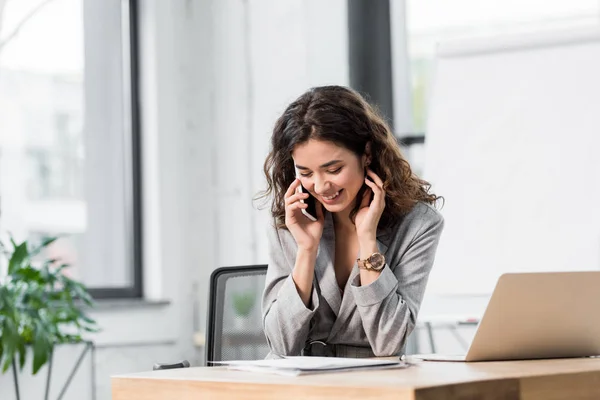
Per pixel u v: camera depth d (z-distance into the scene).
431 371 1.70
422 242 2.38
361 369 1.76
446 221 4.23
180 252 5.16
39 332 3.91
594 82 4.08
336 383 1.50
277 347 2.28
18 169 4.71
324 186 2.22
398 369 1.77
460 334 4.51
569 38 4.16
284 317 2.25
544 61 4.19
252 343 2.76
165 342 5.02
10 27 4.70
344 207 2.25
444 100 4.34
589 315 1.95
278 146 2.35
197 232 5.22
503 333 1.92
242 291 2.79
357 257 2.40
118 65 5.16
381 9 4.97
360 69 4.97
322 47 4.92
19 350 3.88
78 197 4.95
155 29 5.14
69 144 4.93
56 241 4.83
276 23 5.00
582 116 4.08
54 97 4.88
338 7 4.96
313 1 4.91
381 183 2.30
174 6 5.23
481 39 4.31
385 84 4.95
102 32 5.10
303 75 4.88
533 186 4.11
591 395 1.65
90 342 4.28
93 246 4.99
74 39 4.98
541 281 1.86
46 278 4.08
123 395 1.81
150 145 5.14
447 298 4.44
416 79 4.92
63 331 4.56
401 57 4.95
